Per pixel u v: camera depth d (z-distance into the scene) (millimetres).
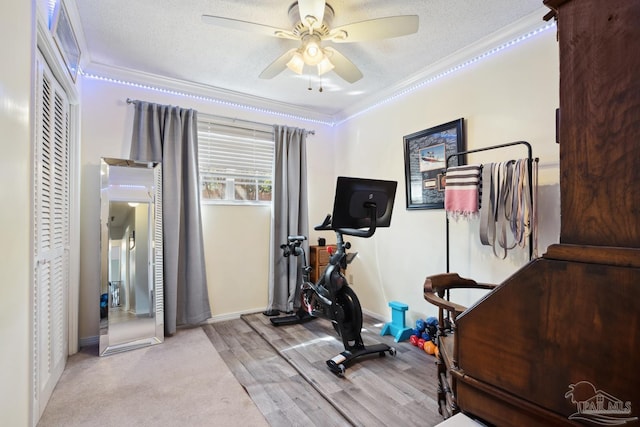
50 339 1991
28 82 1396
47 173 1947
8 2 1188
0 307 1137
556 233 2096
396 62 2818
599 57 594
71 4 2035
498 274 2422
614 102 574
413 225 3156
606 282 574
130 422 1752
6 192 1182
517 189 2105
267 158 3842
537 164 2094
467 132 2660
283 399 1988
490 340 771
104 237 2732
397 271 3332
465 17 2189
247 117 3705
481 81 2559
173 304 3027
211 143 3510
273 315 3582
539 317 671
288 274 3762
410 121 3205
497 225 2250
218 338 2984
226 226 3559
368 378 2225
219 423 1755
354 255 2756
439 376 1519
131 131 3053
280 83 3244
